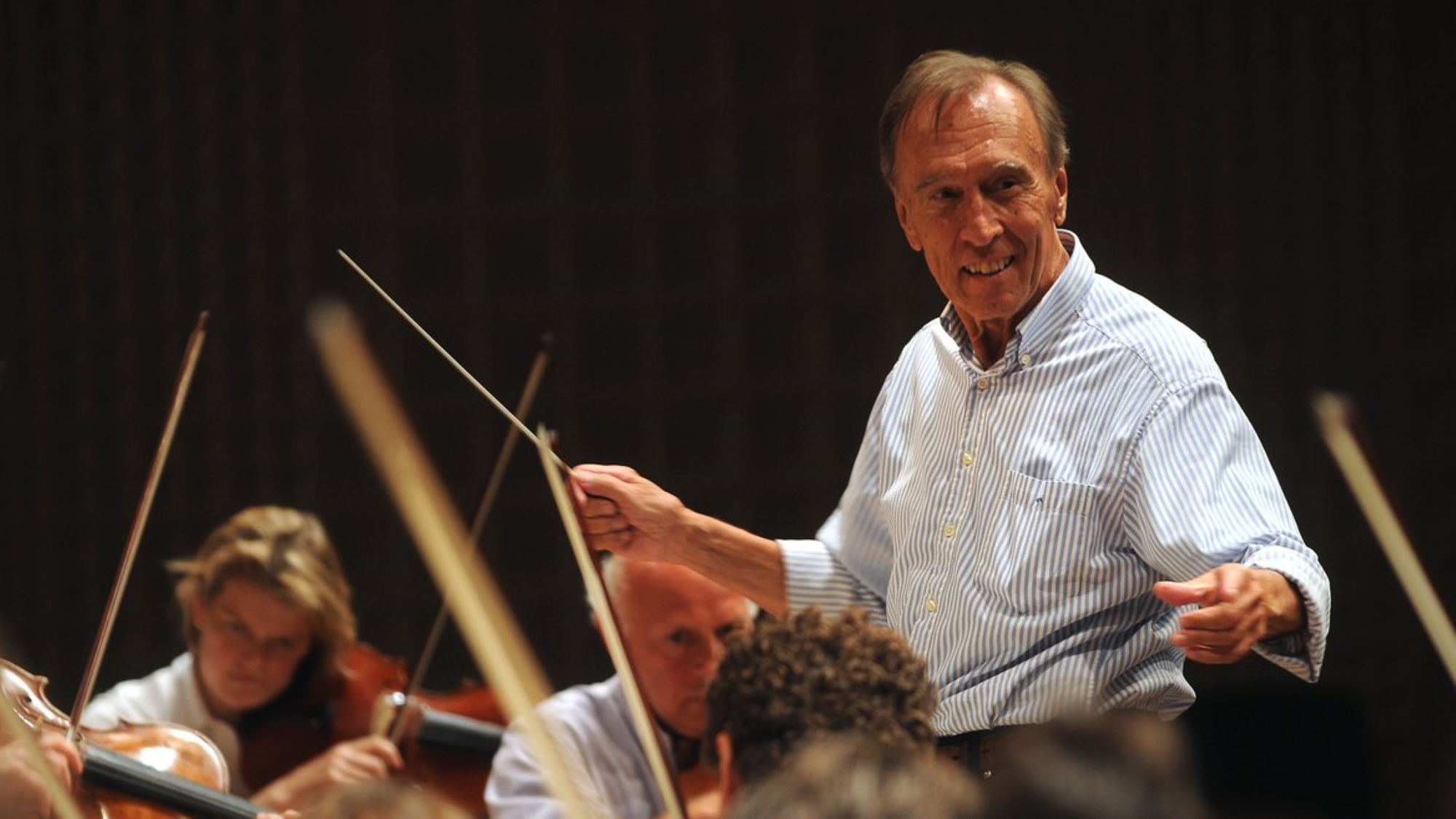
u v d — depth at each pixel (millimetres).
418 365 18047
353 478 17984
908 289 17938
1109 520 6625
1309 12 17578
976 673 6730
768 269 18109
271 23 18141
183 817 8570
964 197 6691
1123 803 3686
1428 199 17516
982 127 6699
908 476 7172
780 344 18078
